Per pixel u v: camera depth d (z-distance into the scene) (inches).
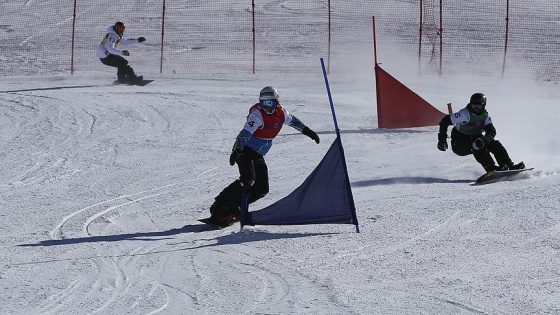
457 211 571.2
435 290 388.2
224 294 389.7
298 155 845.2
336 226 543.5
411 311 356.5
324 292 388.5
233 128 1003.3
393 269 429.1
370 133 973.2
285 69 1646.2
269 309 363.9
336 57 1793.8
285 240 505.7
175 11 2345.0
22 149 888.3
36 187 711.7
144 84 1370.6
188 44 1967.3
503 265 431.8
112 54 1355.8
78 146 901.8
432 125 1013.2
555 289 386.0
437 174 741.9
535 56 1802.4
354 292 387.5
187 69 1660.9
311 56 1812.3
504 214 556.7
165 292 394.6
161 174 760.3
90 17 2276.1
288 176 741.3
